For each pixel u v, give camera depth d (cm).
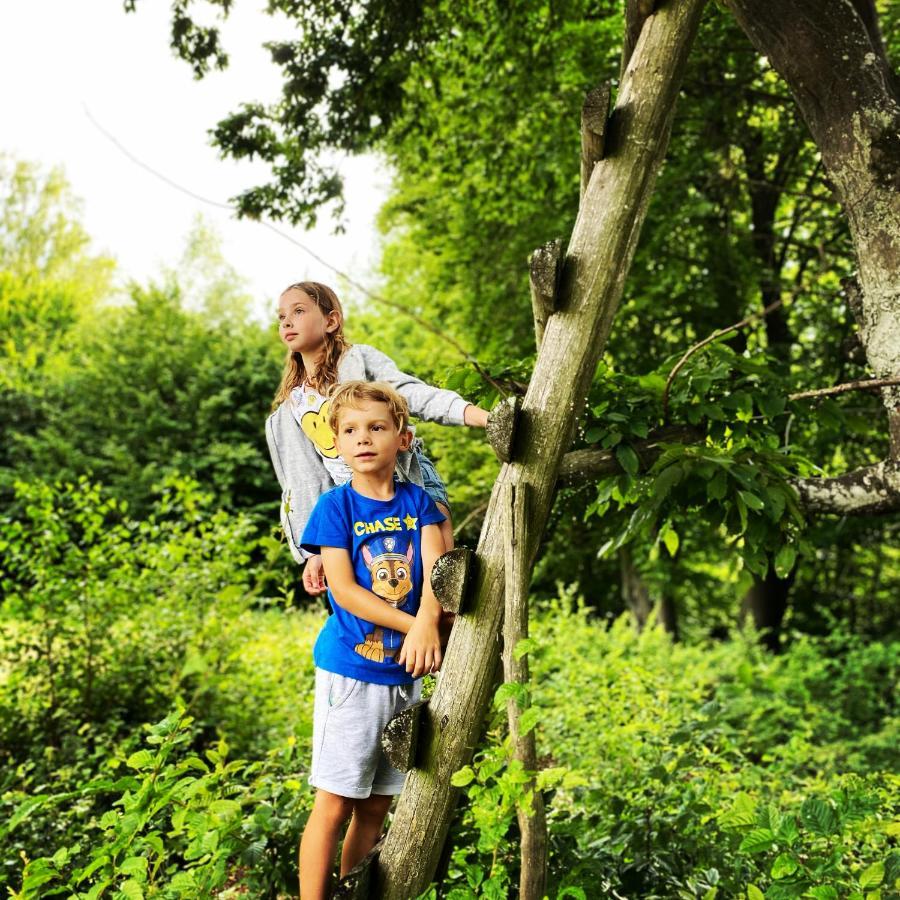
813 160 849
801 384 734
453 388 301
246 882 298
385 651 238
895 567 1461
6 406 1889
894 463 295
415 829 231
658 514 326
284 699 638
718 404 320
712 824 331
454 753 228
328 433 263
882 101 289
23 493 594
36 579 595
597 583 1401
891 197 290
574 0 720
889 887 228
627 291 912
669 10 238
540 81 853
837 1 296
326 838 238
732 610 1450
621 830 335
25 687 571
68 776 445
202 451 1772
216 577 627
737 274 914
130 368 1884
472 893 213
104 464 1722
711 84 807
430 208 1189
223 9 493
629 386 322
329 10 538
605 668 680
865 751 766
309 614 938
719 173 905
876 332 299
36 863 238
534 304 239
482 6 684
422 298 1388
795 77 303
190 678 592
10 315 2597
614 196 236
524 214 983
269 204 561
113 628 617
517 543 222
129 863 226
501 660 230
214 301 2622
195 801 254
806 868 222
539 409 231
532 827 218
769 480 291
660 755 420
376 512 241
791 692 894
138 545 638
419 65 643
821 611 1408
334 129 561
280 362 1884
